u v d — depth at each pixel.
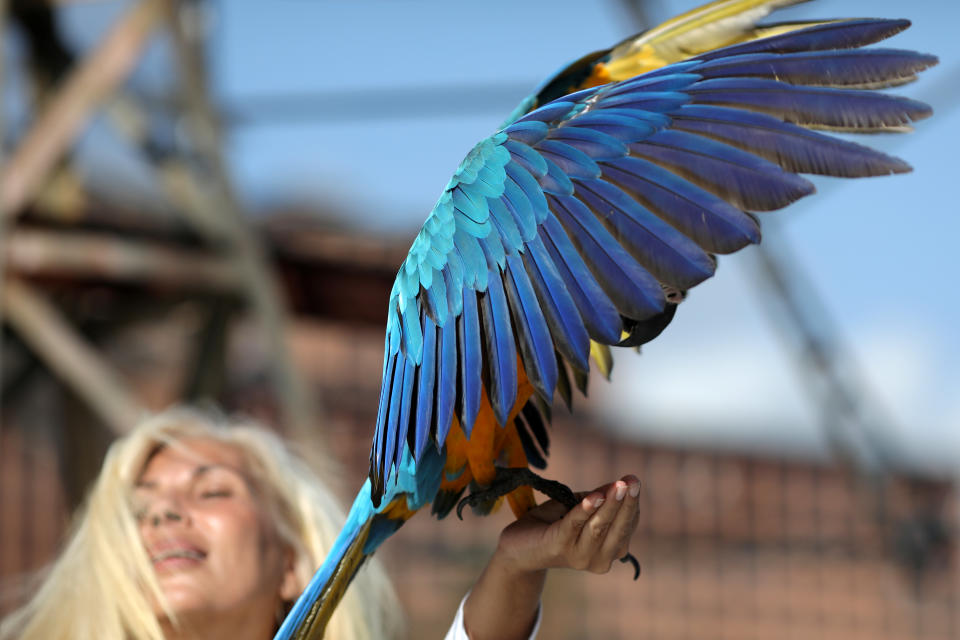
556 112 3.78
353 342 18.38
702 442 20.55
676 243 3.09
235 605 5.13
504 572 4.37
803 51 3.41
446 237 3.75
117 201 12.02
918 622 20.28
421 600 17.17
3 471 15.28
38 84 12.23
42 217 11.45
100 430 12.98
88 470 12.84
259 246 12.07
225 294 12.06
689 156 3.20
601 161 3.38
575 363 3.15
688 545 20.02
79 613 5.09
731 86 3.32
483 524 17.97
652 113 3.37
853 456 15.38
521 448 4.48
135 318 13.10
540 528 4.23
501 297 3.52
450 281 3.68
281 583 5.51
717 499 20.36
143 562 5.04
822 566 20.53
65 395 12.92
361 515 4.50
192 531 5.15
